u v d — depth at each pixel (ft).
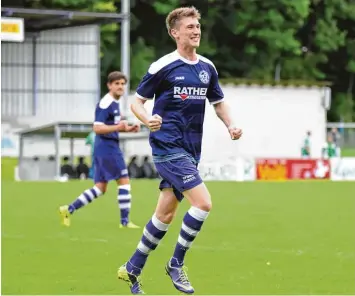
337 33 454.81
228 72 440.45
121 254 87.71
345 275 76.23
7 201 149.79
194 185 62.95
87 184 197.16
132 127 106.93
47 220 119.14
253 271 78.07
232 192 176.45
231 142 317.63
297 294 67.62
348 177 253.65
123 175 110.32
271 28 430.61
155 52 427.74
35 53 307.58
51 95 309.63
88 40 309.22
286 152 342.03
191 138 64.08
